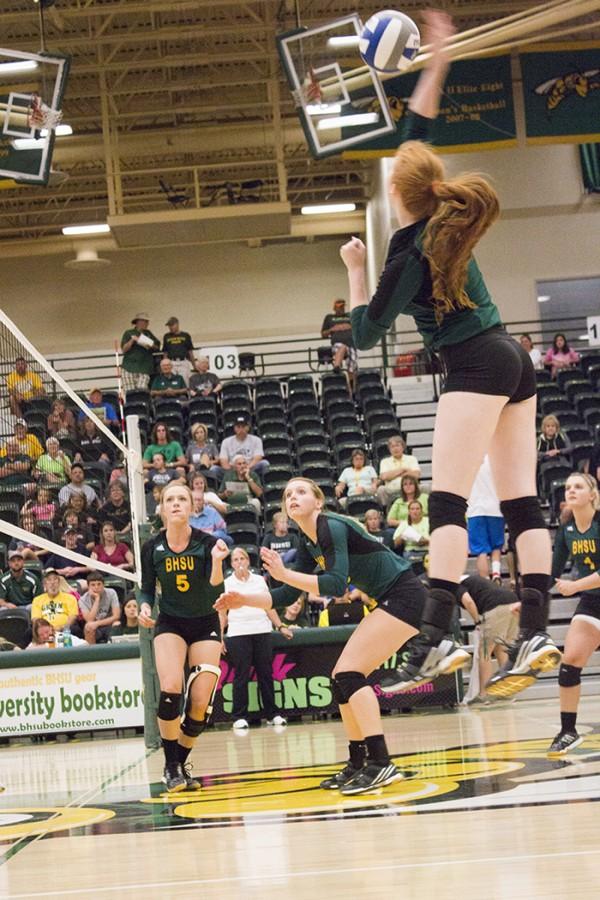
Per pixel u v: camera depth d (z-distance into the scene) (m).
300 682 12.10
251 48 23.59
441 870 3.66
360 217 29.53
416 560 13.41
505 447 3.48
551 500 15.68
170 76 24.55
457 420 3.30
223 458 17.39
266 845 4.48
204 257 30.72
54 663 11.70
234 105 24.55
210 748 9.54
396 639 5.70
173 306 30.58
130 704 11.66
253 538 14.82
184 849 4.54
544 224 24.30
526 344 20.00
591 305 24.31
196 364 21.09
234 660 11.91
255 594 5.72
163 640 6.89
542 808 4.89
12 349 12.23
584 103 20.42
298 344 30.56
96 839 5.01
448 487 3.30
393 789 5.88
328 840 4.49
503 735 8.67
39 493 11.27
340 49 17.50
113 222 24.81
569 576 14.05
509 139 20.05
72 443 12.93
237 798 6.14
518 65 20.89
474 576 10.34
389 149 19.53
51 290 30.56
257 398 20.80
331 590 5.39
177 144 25.55
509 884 3.35
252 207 24.50
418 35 5.25
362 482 16.44
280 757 8.31
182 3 20.33
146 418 19.67
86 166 27.69
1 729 11.68
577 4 15.62
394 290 3.42
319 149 17.38
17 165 16.78
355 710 5.89
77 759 9.64
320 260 30.81
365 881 3.57
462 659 3.30
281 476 17.25
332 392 20.64
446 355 3.39
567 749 6.98
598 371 20.17
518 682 3.39
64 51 22.72
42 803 6.63
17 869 4.32
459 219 3.28
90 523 13.12
